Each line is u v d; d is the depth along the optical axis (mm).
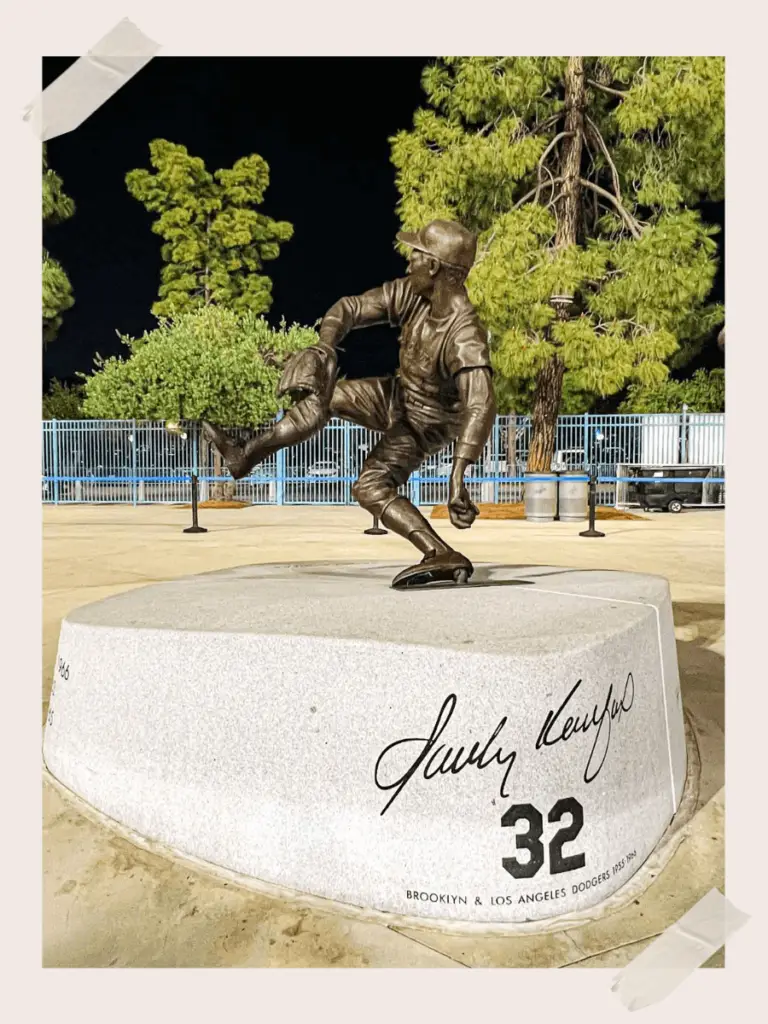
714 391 25672
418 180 17656
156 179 25203
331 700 3156
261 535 13047
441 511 17156
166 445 23062
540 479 15930
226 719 3332
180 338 20688
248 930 2975
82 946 2893
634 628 3457
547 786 3049
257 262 26609
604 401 26922
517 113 17875
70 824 3576
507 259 16219
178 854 3395
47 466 23000
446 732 3037
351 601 3912
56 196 25375
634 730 3408
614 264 17609
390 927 3002
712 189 18422
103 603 4203
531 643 3125
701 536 12844
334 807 3148
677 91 16109
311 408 4281
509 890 3018
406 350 4375
